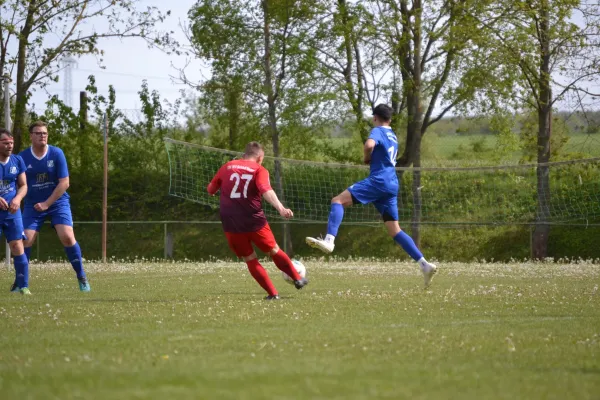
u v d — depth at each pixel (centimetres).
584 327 2239
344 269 6012
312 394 1295
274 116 10388
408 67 9969
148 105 11238
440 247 9481
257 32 10238
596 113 9419
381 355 1722
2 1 9456
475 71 9400
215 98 10650
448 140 11600
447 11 9562
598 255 8850
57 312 2644
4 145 3500
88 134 11081
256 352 1767
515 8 9244
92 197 11156
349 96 10038
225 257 9875
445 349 1806
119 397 1274
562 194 8738
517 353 1756
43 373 1507
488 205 9312
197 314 2589
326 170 10019
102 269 6116
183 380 1418
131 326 2281
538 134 9575
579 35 9206
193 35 10294
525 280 4538
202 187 9656
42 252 9944
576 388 1366
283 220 9675
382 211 3678
